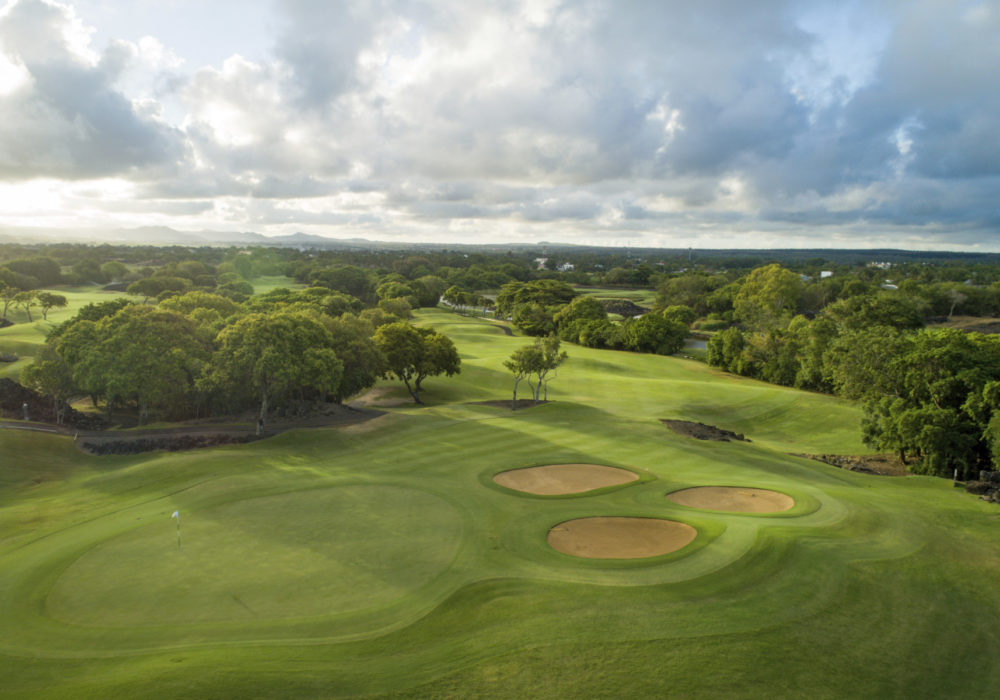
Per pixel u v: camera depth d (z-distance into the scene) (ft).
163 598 68.18
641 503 104.68
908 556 79.82
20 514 98.53
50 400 180.55
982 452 136.26
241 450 140.15
